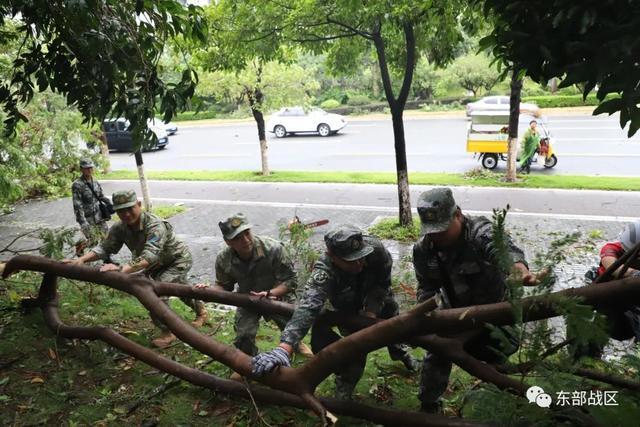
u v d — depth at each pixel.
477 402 2.91
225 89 16.30
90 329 4.71
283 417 3.91
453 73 32.62
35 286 6.73
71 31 5.22
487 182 14.87
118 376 4.63
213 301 4.36
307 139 26.41
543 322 2.96
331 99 36.91
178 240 5.52
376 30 9.82
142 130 5.13
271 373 3.40
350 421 3.73
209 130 32.03
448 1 7.96
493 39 3.68
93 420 3.99
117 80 5.19
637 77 2.62
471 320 2.97
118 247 5.36
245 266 4.37
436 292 3.68
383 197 14.11
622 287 2.74
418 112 32.78
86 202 8.62
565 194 13.34
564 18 2.68
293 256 5.46
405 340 3.15
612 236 10.21
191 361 4.94
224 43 9.84
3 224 13.18
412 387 4.46
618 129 23.75
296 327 3.37
